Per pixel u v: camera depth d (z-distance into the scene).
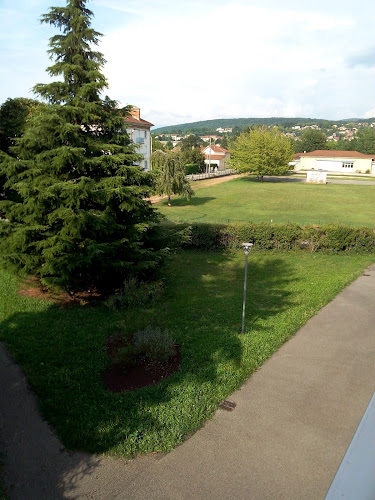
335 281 14.65
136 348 8.12
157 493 5.08
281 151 59.81
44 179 10.89
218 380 7.61
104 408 6.62
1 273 13.59
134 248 11.70
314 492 5.14
